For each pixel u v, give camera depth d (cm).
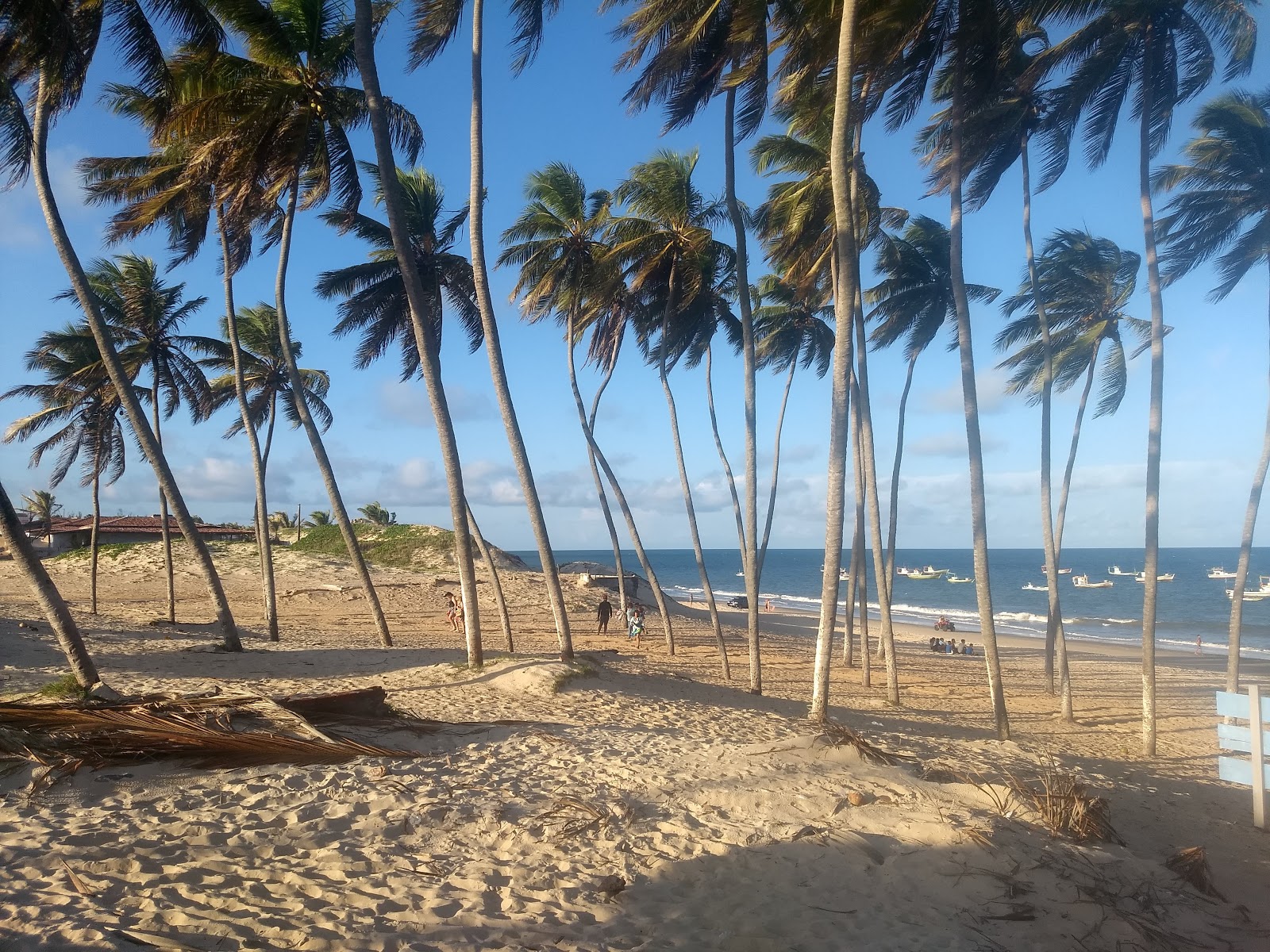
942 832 624
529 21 1362
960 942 474
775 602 7169
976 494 1330
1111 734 1571
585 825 611
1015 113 1489
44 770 616
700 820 644
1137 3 1270
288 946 415
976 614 6116
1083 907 541
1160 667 2942
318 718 853
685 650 2684
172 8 1340
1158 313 1371
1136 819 866
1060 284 2077
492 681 1315
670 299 1995
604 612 2928
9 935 397
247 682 1256
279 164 1644
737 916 489
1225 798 1066
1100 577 12100
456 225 2095
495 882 517
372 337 2145
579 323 2294
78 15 1166
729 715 1240
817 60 1234
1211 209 1550
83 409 2594
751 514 1706
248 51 1633
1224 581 10681
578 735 922
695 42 1295
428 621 3142
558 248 2170
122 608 2980
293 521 7656
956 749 1145
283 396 3005
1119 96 1374
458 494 1427
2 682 1152
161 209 1703
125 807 587
